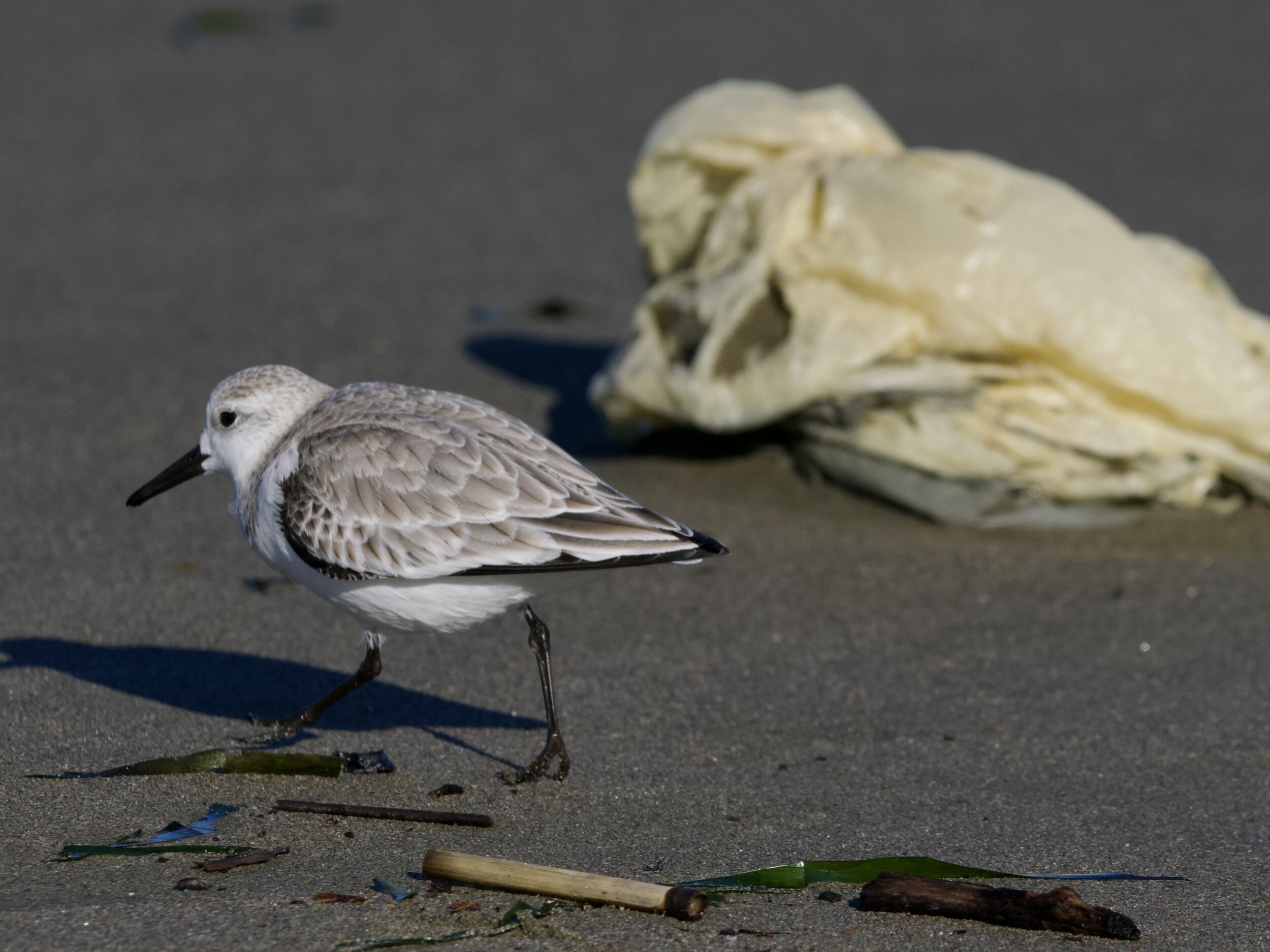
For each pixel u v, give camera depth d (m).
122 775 10.48
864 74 32.19
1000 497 16.31
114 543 14.95
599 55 33.62
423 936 8.20
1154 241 18.27
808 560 15.54
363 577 10.34
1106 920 8.47
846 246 16.31
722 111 18.06
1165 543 16.22
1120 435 15.82
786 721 12.08
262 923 8.28
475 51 33.94
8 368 19.34
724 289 16.62
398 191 26.94
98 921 8.25
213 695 12.03
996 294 15.73
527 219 26.05
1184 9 36.62
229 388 11.23
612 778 10.91
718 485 17.31
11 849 9.29
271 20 35.84
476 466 10.30
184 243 24.34
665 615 14.22
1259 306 21.64
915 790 10.85
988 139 28.66
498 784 10.73
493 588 10.34
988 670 13.20
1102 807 10.65
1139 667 13.30
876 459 16.41
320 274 23.36
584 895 8.60
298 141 28.98
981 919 8.63
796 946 8.29
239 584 14.27
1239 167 27.56
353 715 11.89
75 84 31.52
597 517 10.13
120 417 18.12
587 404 19.58
